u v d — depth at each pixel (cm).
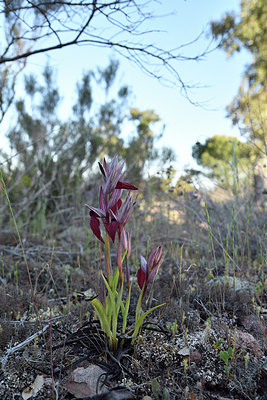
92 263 321
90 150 629
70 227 457
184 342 176
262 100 739
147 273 164
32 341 184
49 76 595
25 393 149
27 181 584
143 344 173
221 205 415
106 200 155
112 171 154
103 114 631
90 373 157
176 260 314
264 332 177
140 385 147
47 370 162
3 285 248
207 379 156
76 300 239
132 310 210
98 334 170
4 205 462
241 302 218
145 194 459
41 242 399
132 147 621
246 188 406
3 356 171
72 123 613
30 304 222
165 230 397
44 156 578
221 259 310
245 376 155
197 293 228
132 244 354
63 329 195
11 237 390
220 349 171
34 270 293
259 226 346
